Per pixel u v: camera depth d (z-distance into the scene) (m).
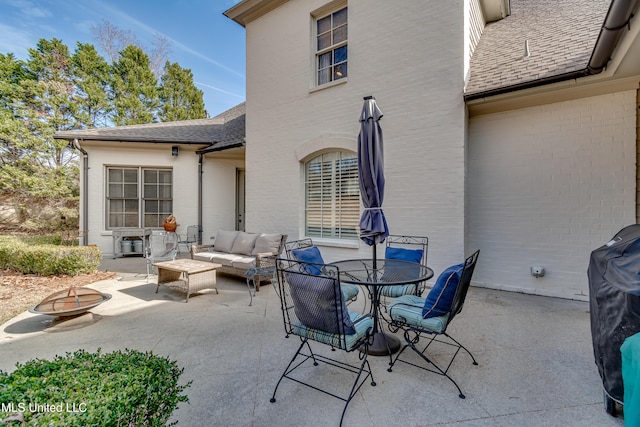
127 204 10.01
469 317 4.16
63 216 14.72
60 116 15.91
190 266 5.40
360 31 6.34
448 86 5.34
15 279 6.22
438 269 5.45
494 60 5.71
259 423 2.16
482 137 5.65
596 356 2.39
